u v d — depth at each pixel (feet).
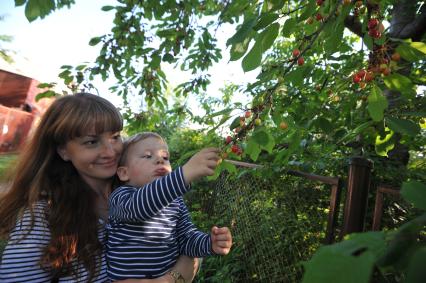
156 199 4.43
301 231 7.65
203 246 5.59
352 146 7.41
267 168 7.85
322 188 7.63
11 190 5.16
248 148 4.19
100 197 5.82
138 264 5.09
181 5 11.53
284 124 4.38
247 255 9.54
